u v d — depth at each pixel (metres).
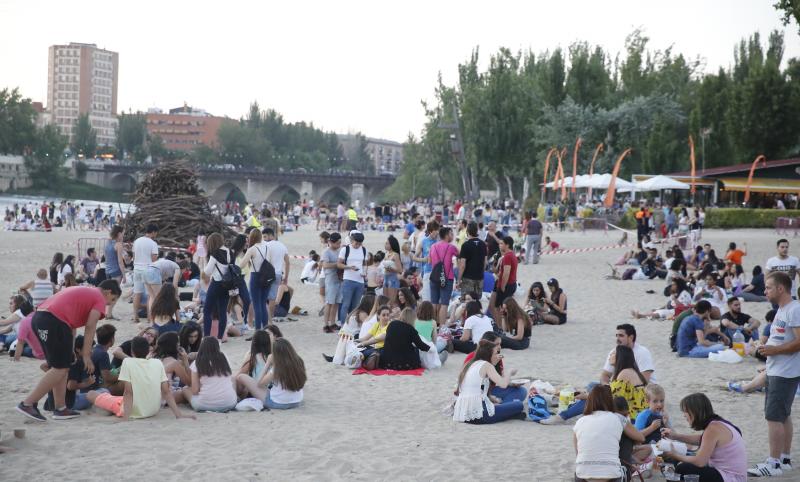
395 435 9.46
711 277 18.59
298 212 56.81
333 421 10.09
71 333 9.70
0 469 7.88
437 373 13.22
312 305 20.98
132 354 10.20
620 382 9.59
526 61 86.50
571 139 66.88
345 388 12.06
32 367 12.82
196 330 12.08
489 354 10.52
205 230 27.80
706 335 14.82
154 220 27.55
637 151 66.38
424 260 19.41
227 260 15.03
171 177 28.69
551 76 71.88
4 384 11.67
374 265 17.61
